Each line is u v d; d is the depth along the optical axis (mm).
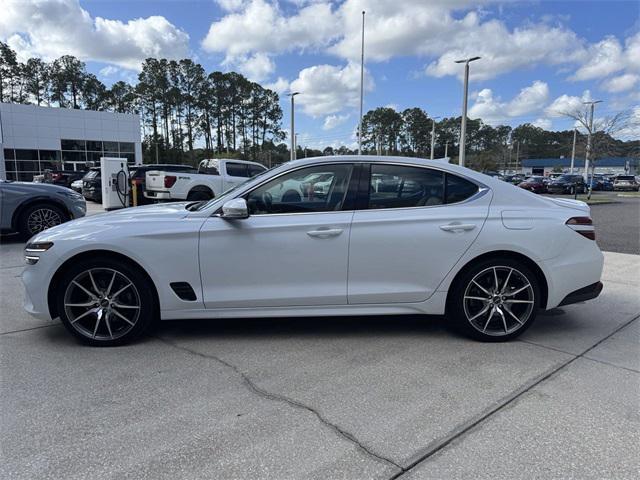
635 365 3576
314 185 3949
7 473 2277
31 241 3910
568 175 38312
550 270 3963
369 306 3963
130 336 3879
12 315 4770
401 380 3309
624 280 6348
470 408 2926
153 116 77562
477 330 4000
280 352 3803
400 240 3861
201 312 3877
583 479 2258
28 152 36938
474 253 3902
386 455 2445
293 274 3859
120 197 15672
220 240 3797
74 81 74250
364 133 84375
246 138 86312
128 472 2293
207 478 2254
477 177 4105
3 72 69438
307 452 2463
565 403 2992
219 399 3020
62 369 3461
